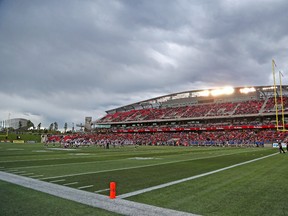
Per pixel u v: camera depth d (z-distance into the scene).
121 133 82.19
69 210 6.07
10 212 5.90
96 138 74.44
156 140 68.12
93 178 10.80
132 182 9.90
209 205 6.60
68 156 23.66
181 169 14.14
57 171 12.98
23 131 125.94
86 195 7.60
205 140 61.31
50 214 5.77
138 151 34.25
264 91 76.88
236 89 80.44
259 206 6.54
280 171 13.20
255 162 18.33
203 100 85.38
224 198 7.33
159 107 94.25
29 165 15.63
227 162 18.39
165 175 11.81
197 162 18.42
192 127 70.56
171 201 6.98
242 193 7.98
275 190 8.43
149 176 11.49
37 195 7.53
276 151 34.78
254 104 70.19
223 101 81.88
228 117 68.06
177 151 34.56
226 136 62.34
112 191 7.26
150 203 6.76
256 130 63.19
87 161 18.94
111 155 25.84
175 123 79.25
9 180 10.06
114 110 104.81
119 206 6.44
